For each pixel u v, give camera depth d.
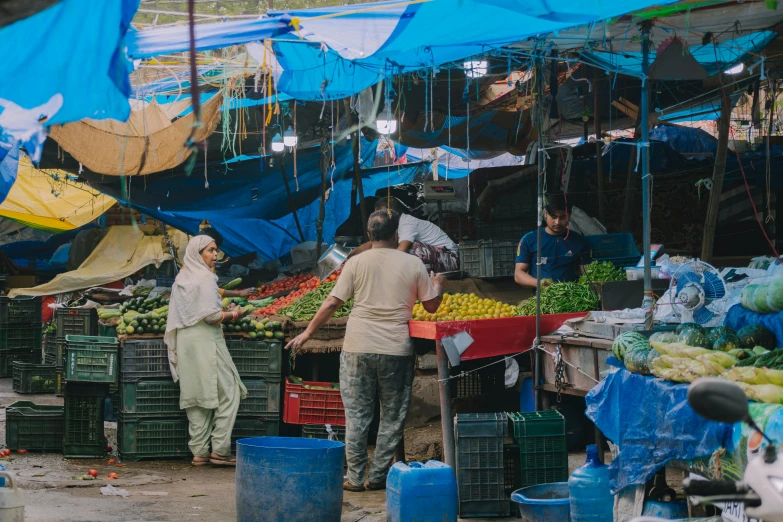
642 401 4.89
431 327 6.82
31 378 12.99
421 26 6.39
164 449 8.76
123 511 6.51
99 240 19.58
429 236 10.16
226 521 6.30
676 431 4.47
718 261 11.05
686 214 13.27
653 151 13.27
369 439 9.08
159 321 8.73
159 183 13.12
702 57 8.60
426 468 5.82
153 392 8.74
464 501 6.43
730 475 4.01
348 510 6.66
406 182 15.95
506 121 11.65
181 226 15.85
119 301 13.88
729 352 4.77
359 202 13.88
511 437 6.96
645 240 6.07
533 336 7.08
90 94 4.62
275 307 9.70
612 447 5.54
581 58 8.60
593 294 7.68
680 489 6.39
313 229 16.47
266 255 17.09
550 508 5.51
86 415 8.70
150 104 9.83
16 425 8.86
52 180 16.88
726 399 2.35
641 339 5.31
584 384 6.39
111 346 8.60
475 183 12.18
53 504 6.64
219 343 8.49
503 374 8.61
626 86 10.85
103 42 4.32
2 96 4.61
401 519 5.74
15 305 15.31
